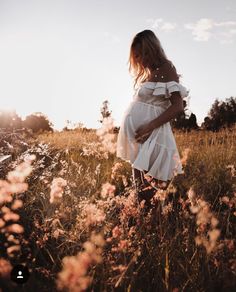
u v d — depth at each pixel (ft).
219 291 6.44
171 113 9.87
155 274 7.03
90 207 6.86
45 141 28.48
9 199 6.04
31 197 10.35
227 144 21.39
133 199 7.80
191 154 19.40
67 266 3.98
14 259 6.93
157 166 10.02
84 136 26.17
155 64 10.23
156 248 7.37
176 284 6.68
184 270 6.78
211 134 25.32
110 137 7.68
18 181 6.06
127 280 6.47
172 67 10.21
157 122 9.88
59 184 6.75
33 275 6.19
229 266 6.56
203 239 6.58
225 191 13.20
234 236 8.28
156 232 8.34
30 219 8.95
